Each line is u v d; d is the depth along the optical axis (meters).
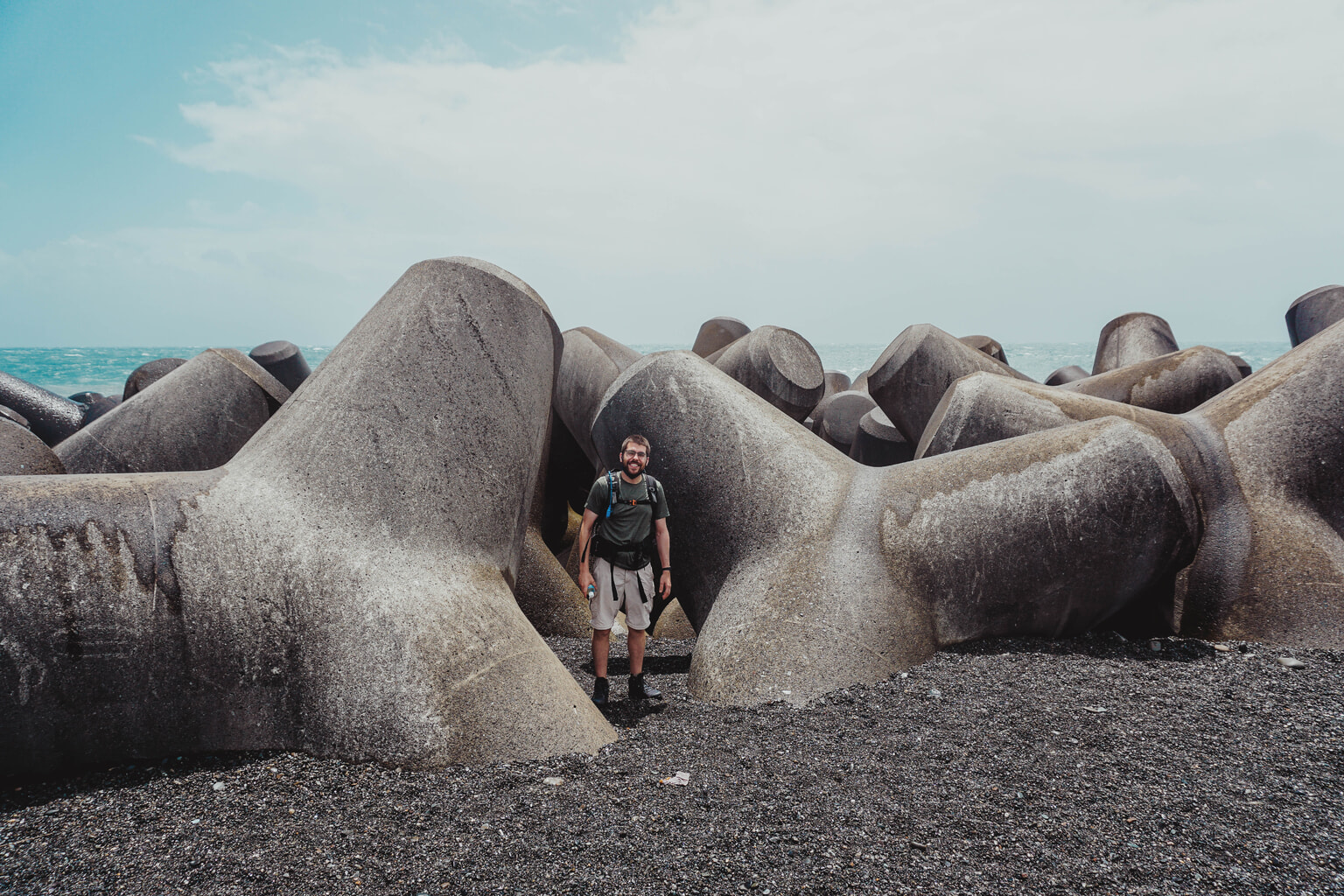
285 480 3.62
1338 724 3.38
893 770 3.05
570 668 5.07
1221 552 5.15
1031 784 2.88
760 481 5.06
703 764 3.18
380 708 3.19
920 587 4.60
